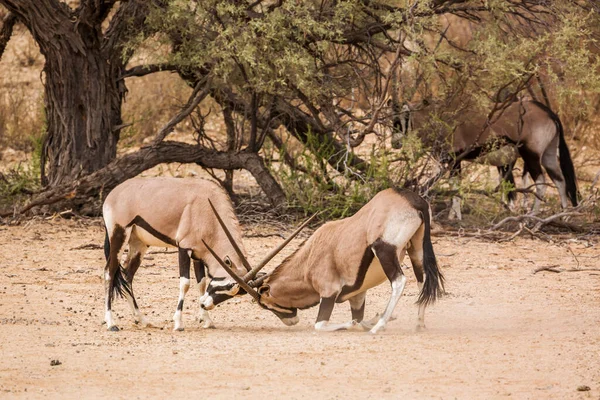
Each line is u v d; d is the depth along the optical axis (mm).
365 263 24547
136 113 68250
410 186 45594
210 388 18734
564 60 43250
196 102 45844
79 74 47188
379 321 24172
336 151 48781
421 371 20172
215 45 43375
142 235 25375
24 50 81875
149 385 18969
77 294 30141
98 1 45844
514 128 49281
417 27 42531
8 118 69500
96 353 21906
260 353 21906
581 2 46250
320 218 45375
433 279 23719
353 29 45500
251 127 47531
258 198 50344
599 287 31938
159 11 43750
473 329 25359
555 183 51156
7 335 23844
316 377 19641
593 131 66938
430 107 47844
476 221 48188
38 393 18312
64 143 47562
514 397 18141
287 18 42188
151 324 25562
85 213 46594
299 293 25422
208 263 25156
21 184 50094
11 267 34531
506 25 46531
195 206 25062
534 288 31844
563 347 22516
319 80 45094
